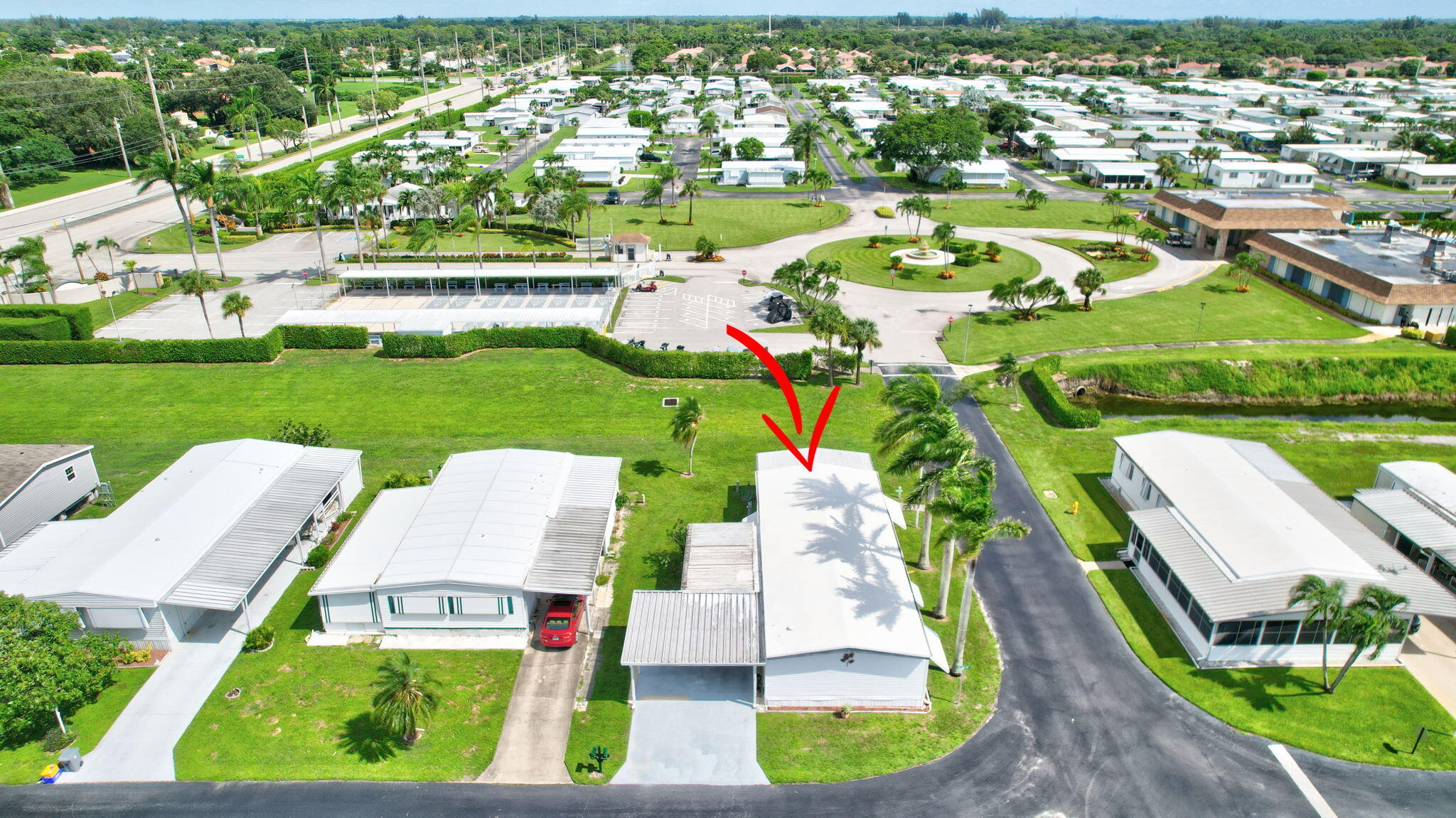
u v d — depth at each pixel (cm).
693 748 4138
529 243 13725
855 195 17412
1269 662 4747
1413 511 5756
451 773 3991
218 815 3756
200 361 9106
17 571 4941
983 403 8169
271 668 4644
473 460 6138
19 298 10881
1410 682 4594
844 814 3781
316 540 5747
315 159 18638
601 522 5484
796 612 4500
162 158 10925
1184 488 5803
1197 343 9588
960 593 5344
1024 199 17025
